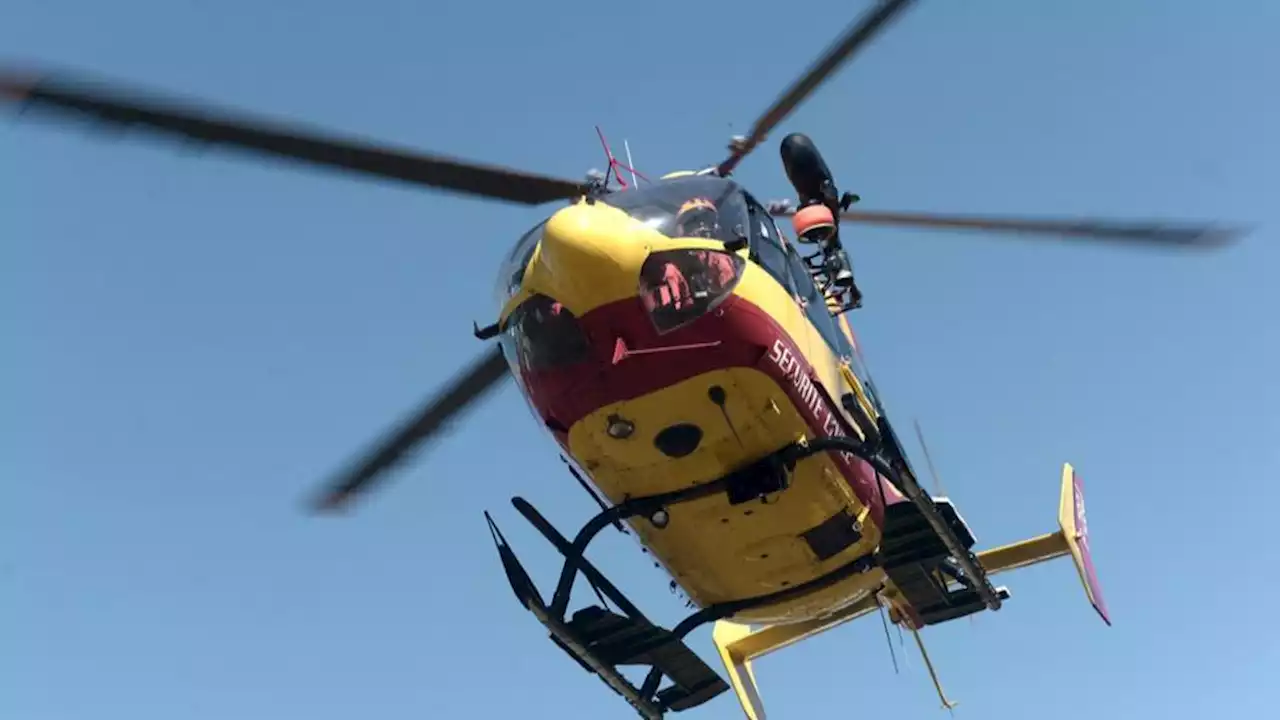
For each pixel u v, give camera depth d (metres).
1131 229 12.77
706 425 11.50
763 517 12.57
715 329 10.91
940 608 15.95
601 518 12.60
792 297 11.77
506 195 11.43
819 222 12.66
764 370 11.19
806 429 11.86
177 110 9.27
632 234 10.71
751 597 13.85
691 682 14.72
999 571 17.17
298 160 10.28
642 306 10.72
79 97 8.82
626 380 11.02
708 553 13.08
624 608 13.33
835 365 12.57
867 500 12.98
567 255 10.61
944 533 13.38
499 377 12.91
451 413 13.20
